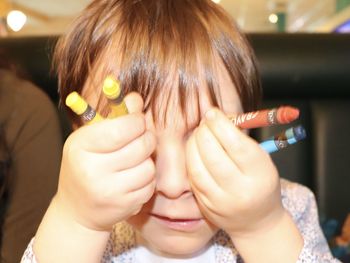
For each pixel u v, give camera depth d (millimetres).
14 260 405
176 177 222
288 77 540
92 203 187
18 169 427
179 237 242
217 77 245
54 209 212
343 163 546
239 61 269
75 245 205
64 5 2107
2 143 422
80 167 183
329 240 502
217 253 302
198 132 197
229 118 204
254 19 2293
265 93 548
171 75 233
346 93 558
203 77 237
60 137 462
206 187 195
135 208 191
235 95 260
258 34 555
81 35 281
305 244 227
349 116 555
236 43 273
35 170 429
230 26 280
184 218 232
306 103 560
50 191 431
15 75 474
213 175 192
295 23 2400
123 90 229
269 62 536
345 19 1655
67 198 199
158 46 241
